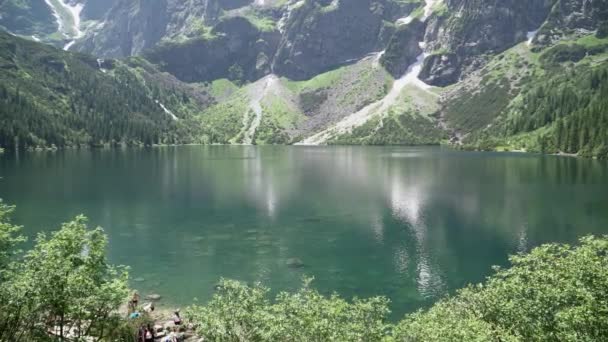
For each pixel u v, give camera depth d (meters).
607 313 25.22
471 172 158.25
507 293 29.47
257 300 31.08
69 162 195.25
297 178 146.50
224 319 29.36
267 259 62.66
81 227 30.28
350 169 174.75
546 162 191.50
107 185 127.19
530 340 26.34
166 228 79.56
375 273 56.97
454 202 101.69
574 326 24.77
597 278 27.36
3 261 28.73
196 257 63.34
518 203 99.12
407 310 45.88
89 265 28.41
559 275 28.70
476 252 65.00
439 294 50.16
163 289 51.12
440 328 27.11
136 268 58.44
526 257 31.91
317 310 29.17
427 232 76.31
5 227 29.91
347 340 26.84
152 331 36.28
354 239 72.50
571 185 123.06
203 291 50.56
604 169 159.50
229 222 84.31
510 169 165.50
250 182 136.38
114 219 85.94
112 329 31.25
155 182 134.88
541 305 26.81
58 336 26.84
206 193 115.81
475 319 27.83
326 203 102.50
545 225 78.94
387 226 80.81
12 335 25.59
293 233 76.44
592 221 81.25
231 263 60.78
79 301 26.95
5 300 25.11
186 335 38.28
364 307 29.84
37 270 26.61
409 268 58.72
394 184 131.25
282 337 27.94
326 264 60.38
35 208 94.12
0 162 188.88
